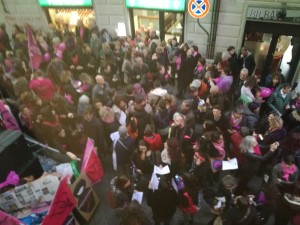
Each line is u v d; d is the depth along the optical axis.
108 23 8.80
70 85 5.60
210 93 5.03
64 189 3.12
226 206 3.40
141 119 4.57
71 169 3.80
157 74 6.61
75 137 4.56
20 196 3.12
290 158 3.55
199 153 3.78
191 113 4.51
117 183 3.38
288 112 5.16
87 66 7.25
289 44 7.00
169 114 4.72
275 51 7.19
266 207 3.21
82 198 3.90
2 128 3.78
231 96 5.80
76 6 8.73
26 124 4.72
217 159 3.86
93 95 5.38
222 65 5.77
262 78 7.56
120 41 7.59
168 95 4.68
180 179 3.39
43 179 3.12
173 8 7.55
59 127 4.23
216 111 4.37
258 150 3.88
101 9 8.51
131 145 4.15
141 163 3.88
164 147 4.05
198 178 3.81
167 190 3.18
